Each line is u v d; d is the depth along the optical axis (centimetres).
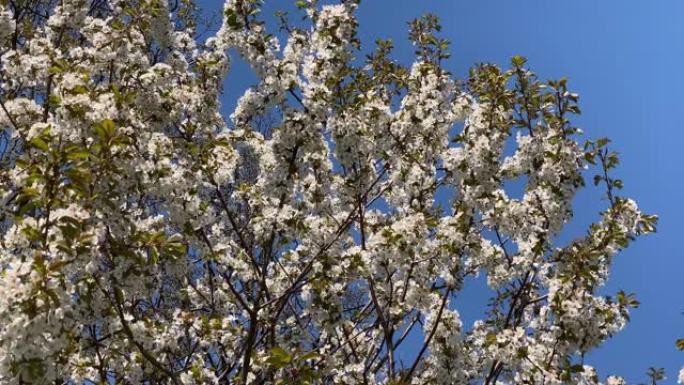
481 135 812
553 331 735
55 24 830
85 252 484
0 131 823
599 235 780
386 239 804
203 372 793
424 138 906
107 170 522
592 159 785
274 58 829
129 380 689
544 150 791
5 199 541
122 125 568
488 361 905
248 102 856
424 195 927
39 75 749
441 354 865
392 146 908
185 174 729
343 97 871
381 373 909
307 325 965
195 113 892
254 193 958
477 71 877
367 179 885
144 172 628
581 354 740
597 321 730
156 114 816
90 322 609
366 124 871
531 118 807
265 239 866
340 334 936
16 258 499
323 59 873
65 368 590
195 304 1044
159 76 802
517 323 801
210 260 848
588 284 754
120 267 559
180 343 924
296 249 1001
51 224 476
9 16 821
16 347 431
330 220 956
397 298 904
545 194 787
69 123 549
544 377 717
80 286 559
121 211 547
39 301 438
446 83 905
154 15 825
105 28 782
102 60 771
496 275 911
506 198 840
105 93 600
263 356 817
